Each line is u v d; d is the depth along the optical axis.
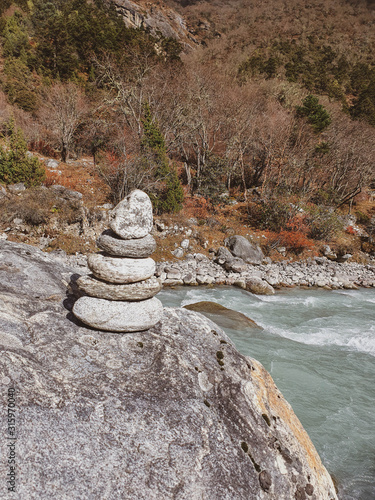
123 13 67.88
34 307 4.36
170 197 19.97
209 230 20.55
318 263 20.45
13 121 21.33
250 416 3.79
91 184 21.28
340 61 66.75
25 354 3.34
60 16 43.19
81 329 4.10
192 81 28.73
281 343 9.16
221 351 4.54
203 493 2.86
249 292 14.52
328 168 29.73
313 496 3.51
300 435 4.18
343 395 6.84
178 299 12.63
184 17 100.44
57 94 26.34
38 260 5.89
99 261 3.94
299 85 40.56
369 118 42.66
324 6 94.56
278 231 21.92
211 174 23.91
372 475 4.90
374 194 32.62
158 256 17.41
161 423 3.15
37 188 17.55
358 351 9.00
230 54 55.53
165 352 4.06
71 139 26.56
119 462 2.76
